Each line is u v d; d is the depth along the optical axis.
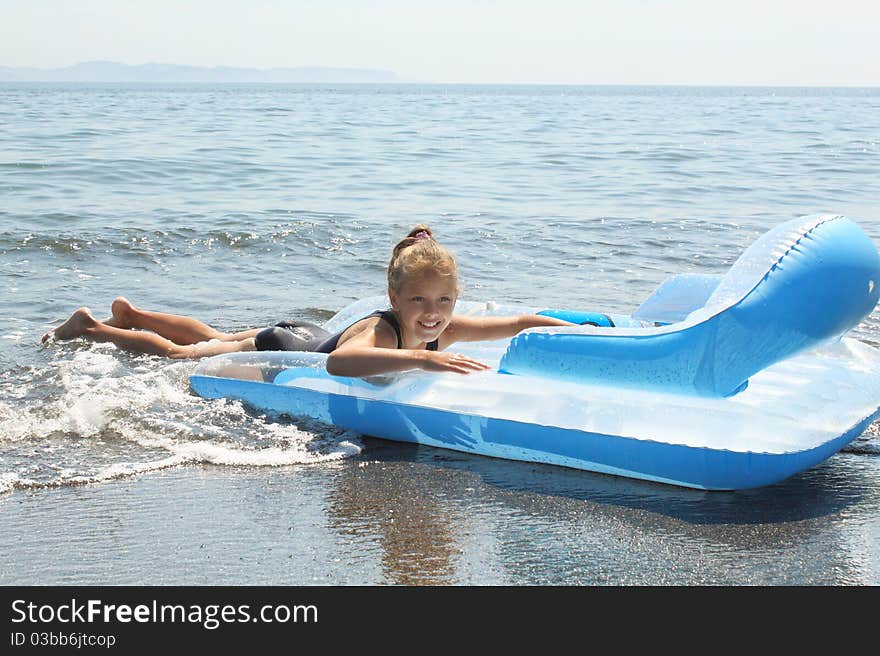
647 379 3.42
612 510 3.16
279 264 7.48
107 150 16.14
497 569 2.74
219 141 19.55
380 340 3.89
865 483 3.41
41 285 6.58
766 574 2.72
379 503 3.20
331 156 16.56
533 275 7.11
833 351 3.97
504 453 3.65
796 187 12.74
